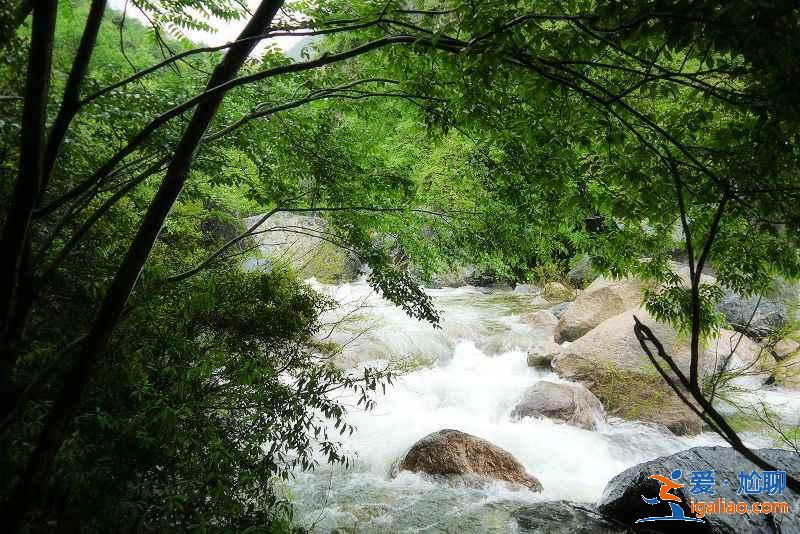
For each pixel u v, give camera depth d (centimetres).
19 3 210
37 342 285
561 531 452
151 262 387
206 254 483
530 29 188
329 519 462
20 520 221
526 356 954
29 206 214
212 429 280
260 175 395
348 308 1055
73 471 254
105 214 342
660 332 815
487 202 439
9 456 254
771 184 197
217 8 357
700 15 151
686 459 468
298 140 388
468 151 442
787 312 957
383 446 625
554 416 701
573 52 216
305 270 820
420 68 290
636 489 452
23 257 235
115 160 237
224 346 345
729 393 764
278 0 236
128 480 287
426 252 461
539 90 216
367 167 428
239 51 238
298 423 296
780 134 180
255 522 291
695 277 92
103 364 271
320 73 363
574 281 1446
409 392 802
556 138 254
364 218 423
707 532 402
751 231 278
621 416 734
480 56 187
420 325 1052
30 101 200
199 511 275
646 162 246
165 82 370
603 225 411
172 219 501
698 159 233
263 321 420
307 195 439
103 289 291
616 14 164
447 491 517
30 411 256
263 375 291
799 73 147
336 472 550
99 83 318
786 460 462
